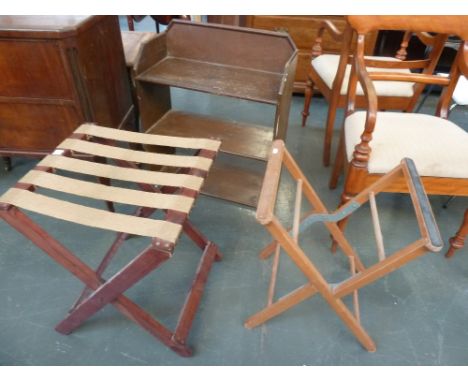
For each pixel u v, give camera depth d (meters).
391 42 2.46
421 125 1.17
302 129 2.12
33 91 1.18
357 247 1.35
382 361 1.00
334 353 1.01
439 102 1.31
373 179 1.07
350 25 1.16
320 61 1.71
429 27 1.13
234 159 1.78
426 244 0.66
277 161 0.85
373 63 1.37
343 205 1.11
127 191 0.84
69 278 1.19
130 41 1.71
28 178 0.86
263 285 1.20
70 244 1.31
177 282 1.20
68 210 0.77
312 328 1.08
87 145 1.00
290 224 1.45
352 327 0.96
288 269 1.25
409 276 1.24
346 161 1.17
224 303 1.13
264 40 1.39
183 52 1.52
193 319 1.08
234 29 1.40
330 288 0.85
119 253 1.29
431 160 1.03
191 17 2.17
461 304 1.15
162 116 1.66
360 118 1.22
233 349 1.02
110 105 1.38
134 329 1.06
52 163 0.92
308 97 2.01
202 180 0.88
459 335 1.07
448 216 1.51
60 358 0.98
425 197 0.77
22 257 1.26
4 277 1.19
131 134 1.05
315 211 1.15
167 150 1.68
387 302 1.15
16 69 1.13
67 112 1.24
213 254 1.21
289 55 1.38
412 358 1.01
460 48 1.18
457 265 1.28
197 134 1.54
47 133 1.31
